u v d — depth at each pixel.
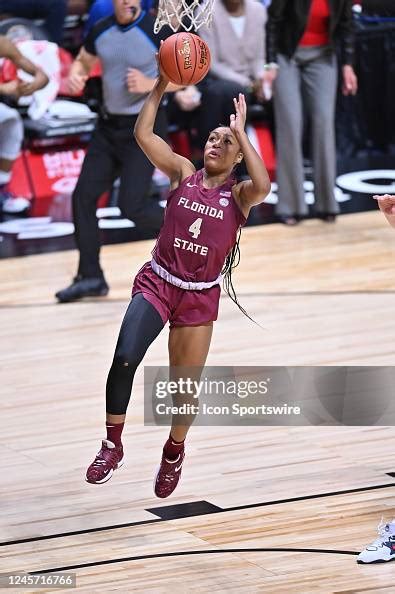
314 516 12.25
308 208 27.05
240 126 11.15
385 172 30.45
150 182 20.30
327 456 14.01
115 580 10.84
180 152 29.38
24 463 13.98
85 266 20.88
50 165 29.02
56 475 13.60
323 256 23.23
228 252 11.55
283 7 24.20
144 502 12.80
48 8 28.02
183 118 28.83
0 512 12.59
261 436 14.68
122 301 20.83
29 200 28.48
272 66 24.66
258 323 19.22
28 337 19.00
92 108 21.14
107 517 12.41
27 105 27.97
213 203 11.34
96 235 20.80
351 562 11.12
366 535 11.73
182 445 11.87
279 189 25.61
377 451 14.13
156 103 11.66
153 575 10.95
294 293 20.89
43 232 25.89
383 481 13.20
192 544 11.65
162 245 11.52
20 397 16.27
